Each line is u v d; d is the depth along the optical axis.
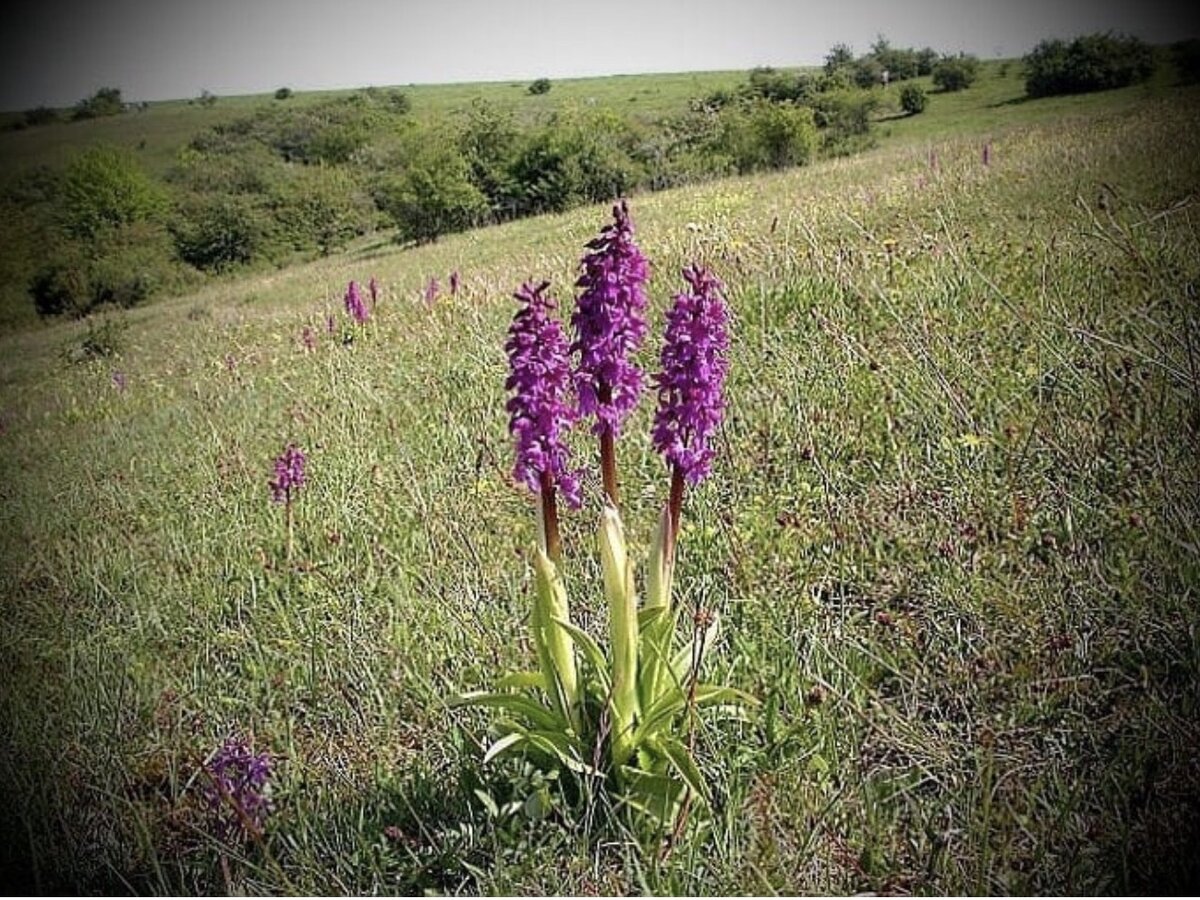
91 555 6.23
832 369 5.98
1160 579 3.69
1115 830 2.86
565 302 9.46
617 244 2.97
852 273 7.36
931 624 3.84
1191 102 16.97
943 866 2.84
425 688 3.97
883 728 3.31
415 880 3.12
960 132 24.89
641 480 5.40
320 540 5.56
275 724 4.03
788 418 5.48
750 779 3.24
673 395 3.07
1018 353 5.57
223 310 23.77
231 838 3.41
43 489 8.34
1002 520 4.27
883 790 3.13
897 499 4.52
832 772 3.22
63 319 36.34
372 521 5.64
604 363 3.03
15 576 6.22
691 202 18.72
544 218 28.30
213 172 46.69
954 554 4.05
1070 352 5.35
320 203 41.81
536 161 34.09
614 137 34.75
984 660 3.52
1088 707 3.36
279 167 48.38
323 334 12.37
